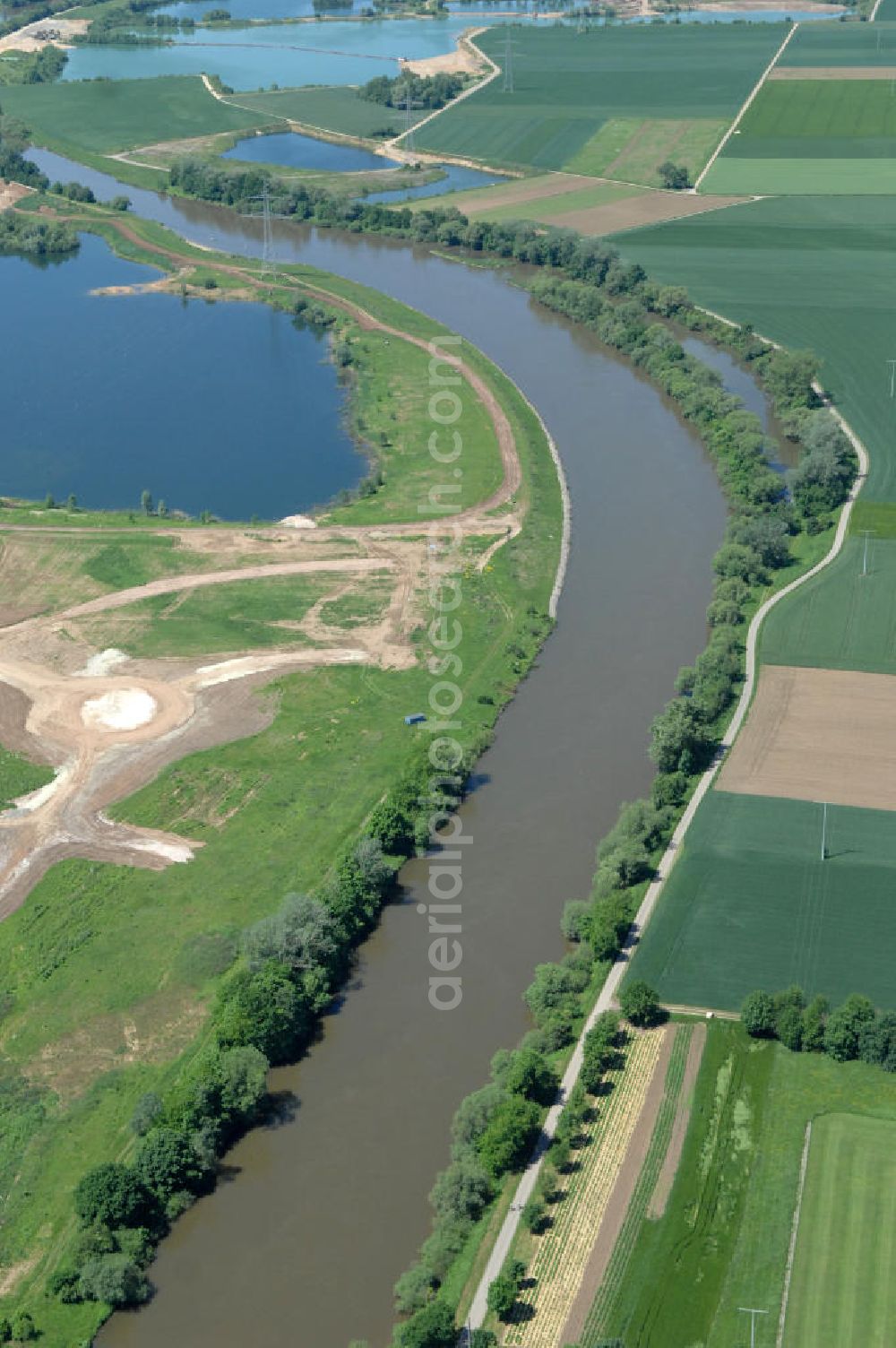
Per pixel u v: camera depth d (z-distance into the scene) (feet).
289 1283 638.12
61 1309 625.41
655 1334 597.11
